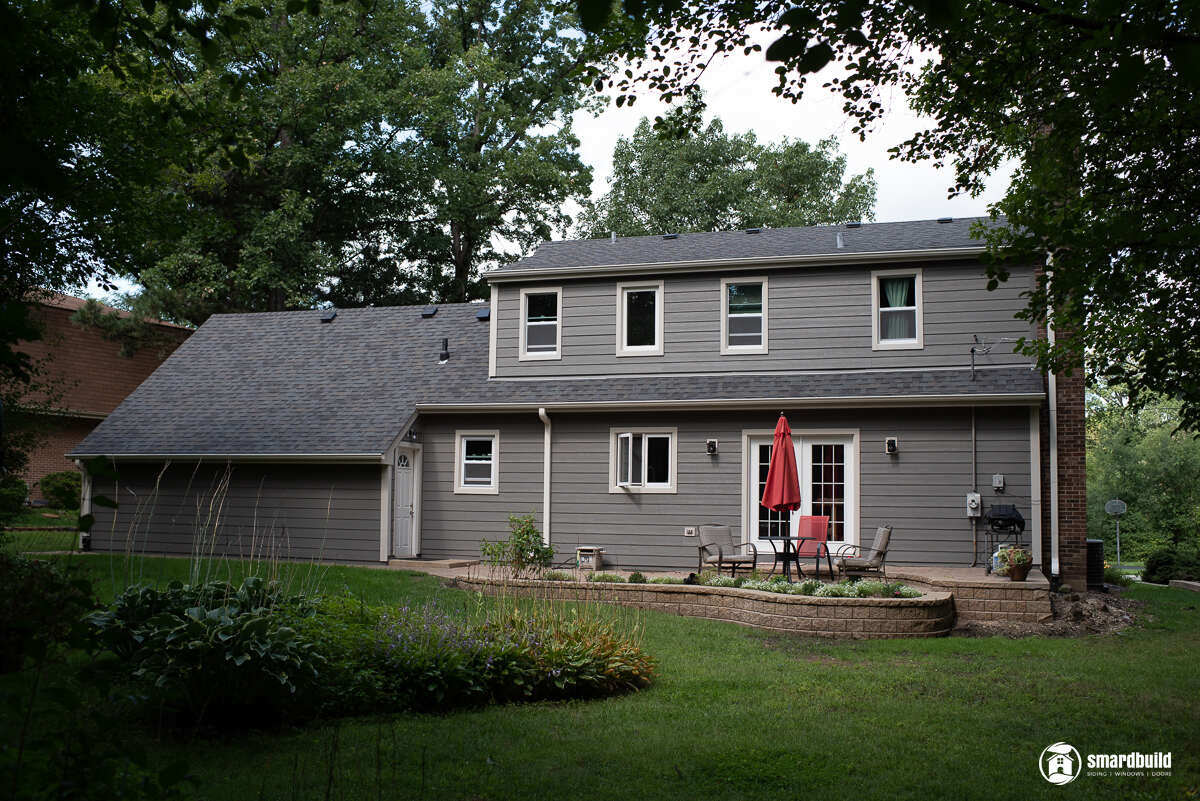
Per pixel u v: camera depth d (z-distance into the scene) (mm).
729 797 5871
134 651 7129
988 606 13477
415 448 18812
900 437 16281
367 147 29406
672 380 17828
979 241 16828
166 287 26562
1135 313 8219
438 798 5707
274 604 8000
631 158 36438
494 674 8383
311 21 27266
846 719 7867
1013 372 16156
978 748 7062
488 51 34031
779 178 37375
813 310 17516
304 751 6590
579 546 17734
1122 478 35781
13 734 3361
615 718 7805
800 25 3182
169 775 3637
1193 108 7172
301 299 27719
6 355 2691
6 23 3102
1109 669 10047
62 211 11477
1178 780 6309
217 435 18859
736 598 13195
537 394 18234
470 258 35219
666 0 4812
